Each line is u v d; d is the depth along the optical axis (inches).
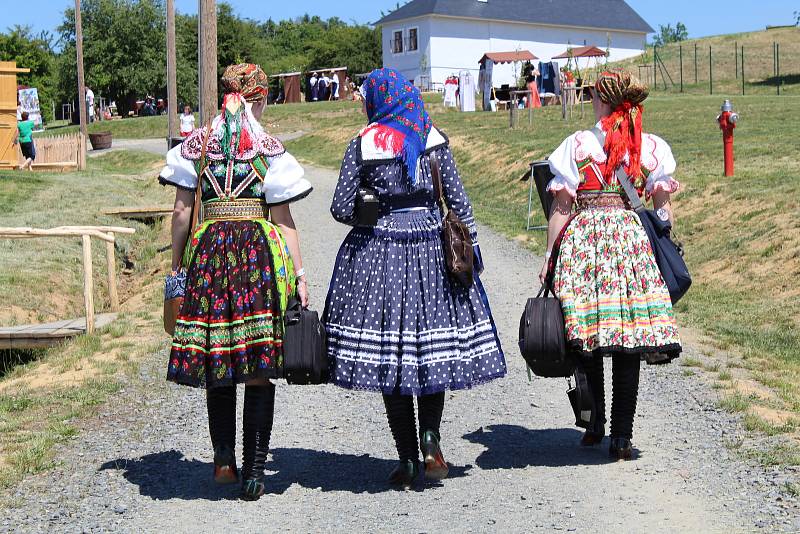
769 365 279.3
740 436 208.5
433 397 182.1
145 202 860.0
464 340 179.0
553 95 1724.9
